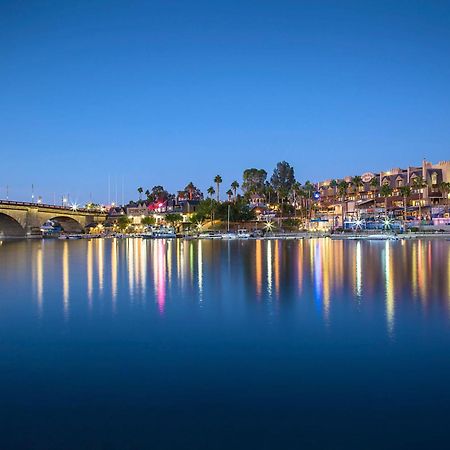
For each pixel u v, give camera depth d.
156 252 82.62
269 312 25.41
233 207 196.00
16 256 73.75
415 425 12.05
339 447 11.12
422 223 158.50
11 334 21.23
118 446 11.30
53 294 32.59
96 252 84.12
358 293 31.38
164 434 11.82
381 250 80.44
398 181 197.00
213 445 11.29
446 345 18.69
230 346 18.97
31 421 12.53
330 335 20.41
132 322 23.48
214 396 13.95
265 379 15.22
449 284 35.31
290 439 11.50
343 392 14.06
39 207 164.00
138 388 14.62
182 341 19.81
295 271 46.22
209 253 77.38
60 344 19.53
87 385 14.90
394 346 18.61
